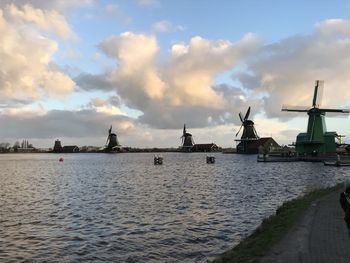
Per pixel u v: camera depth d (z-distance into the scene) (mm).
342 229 16859
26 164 150125
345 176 70625
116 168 110875
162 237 23812
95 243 22578
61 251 21031
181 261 19047
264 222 20984
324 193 30297
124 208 34938
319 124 128125
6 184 62281
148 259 19469
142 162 156125
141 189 51406
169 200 39938
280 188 50469
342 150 141250
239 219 28984
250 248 15023
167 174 82438
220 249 21062
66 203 38938
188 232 25016
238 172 85500
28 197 44406
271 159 130500
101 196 44219
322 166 104562
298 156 131000
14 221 29531
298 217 19797
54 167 122875
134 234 24672
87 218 30312
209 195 43750
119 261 19172
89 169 107625
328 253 13086
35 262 19125
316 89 129000
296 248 13852
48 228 26859
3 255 20375
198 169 100500
